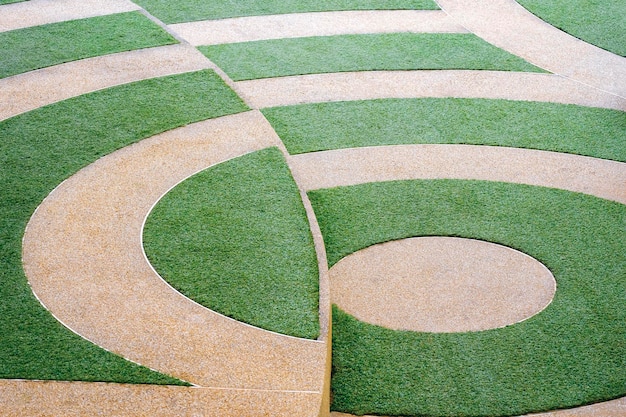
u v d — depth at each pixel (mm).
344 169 11430
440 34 15023
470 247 10094
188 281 8539
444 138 12133
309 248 9125
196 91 12469
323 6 15977
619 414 7953
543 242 10148
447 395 8148
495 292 9422
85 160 10633
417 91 13281
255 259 8914
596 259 9883
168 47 13836
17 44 13828
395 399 8102
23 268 8633
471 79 13656
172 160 10695
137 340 7734
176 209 9711
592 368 8445
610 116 12750
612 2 16344
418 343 8742
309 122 12445
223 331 7887
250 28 15094
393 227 10383
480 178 11289
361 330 8891
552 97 13203
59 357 7492
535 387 8234
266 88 13250
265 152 10961
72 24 14617
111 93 12328
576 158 11750
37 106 11906
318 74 13680
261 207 9797
